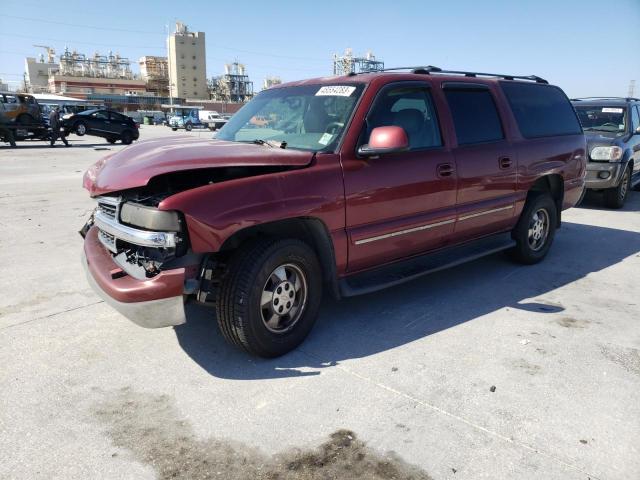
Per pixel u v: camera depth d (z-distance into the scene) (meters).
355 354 3.65
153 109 115.50
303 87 4.48
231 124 4.69
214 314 4.30
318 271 3.69
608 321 4.26
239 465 2.52
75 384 3.22
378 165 3.86
